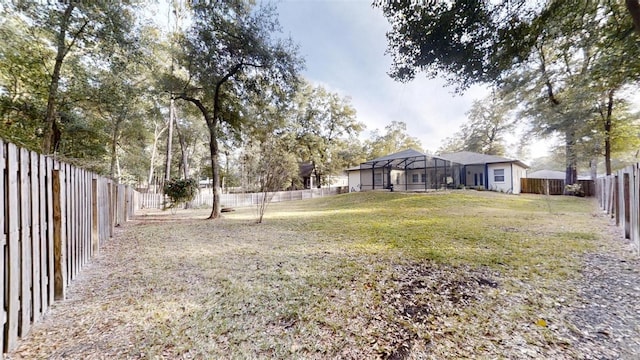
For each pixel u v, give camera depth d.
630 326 1.97
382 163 20.02
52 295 2.46
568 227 5.72
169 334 2.00
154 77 9.20
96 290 2.84
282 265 3.64
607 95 11.42
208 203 15.32
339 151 27.77
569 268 3.19
